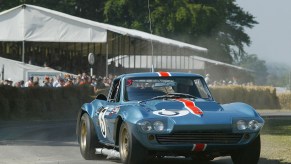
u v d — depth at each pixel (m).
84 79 104.88
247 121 32.09
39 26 123.88
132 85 36.41
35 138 55.31
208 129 31.47
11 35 124.44
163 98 35.31
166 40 146.38
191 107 33.09
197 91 36.59
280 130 64.88
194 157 37.62
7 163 36.41
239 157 33.44
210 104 33.94
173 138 31.58
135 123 31.61
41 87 89.81
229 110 33.31
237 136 32.16
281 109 136.50
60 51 143.88
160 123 31.47
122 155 33.09
